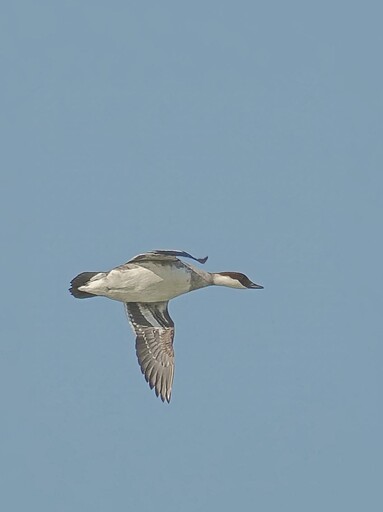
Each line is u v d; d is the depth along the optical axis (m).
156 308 30.02
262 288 31.47
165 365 29.67
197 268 30.83
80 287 29.28
